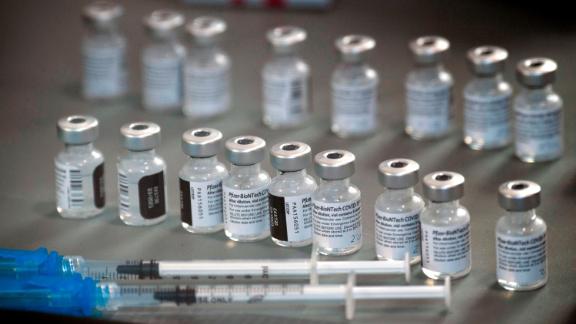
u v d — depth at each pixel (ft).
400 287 1.44
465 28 2.38
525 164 1.82
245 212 1.61
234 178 1.61
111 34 2.18
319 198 1.56
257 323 1.41
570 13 2.43
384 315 1.42
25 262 1.49
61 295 1.43
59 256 1.52
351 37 1.98
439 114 1.92
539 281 1.46
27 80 2.24
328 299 1.43
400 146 1.91
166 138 1.97
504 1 2.52
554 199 1.69
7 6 2.60
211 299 1.44
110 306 1.45
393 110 2.05
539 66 1.81
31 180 1.82
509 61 2.20
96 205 1.70
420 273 1.51
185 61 2.11
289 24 2.44
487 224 1.63
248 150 1.58
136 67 2.31
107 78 2.16
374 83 1.95
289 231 1.59
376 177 1.79
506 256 1.46
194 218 1.64
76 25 2.50
